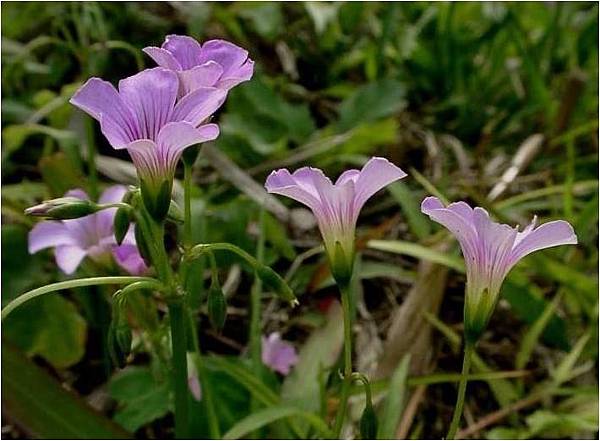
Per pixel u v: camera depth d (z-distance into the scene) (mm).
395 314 237
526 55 307
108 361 215
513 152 308
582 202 273
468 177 281
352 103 286
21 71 299
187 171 143
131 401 199
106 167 249
